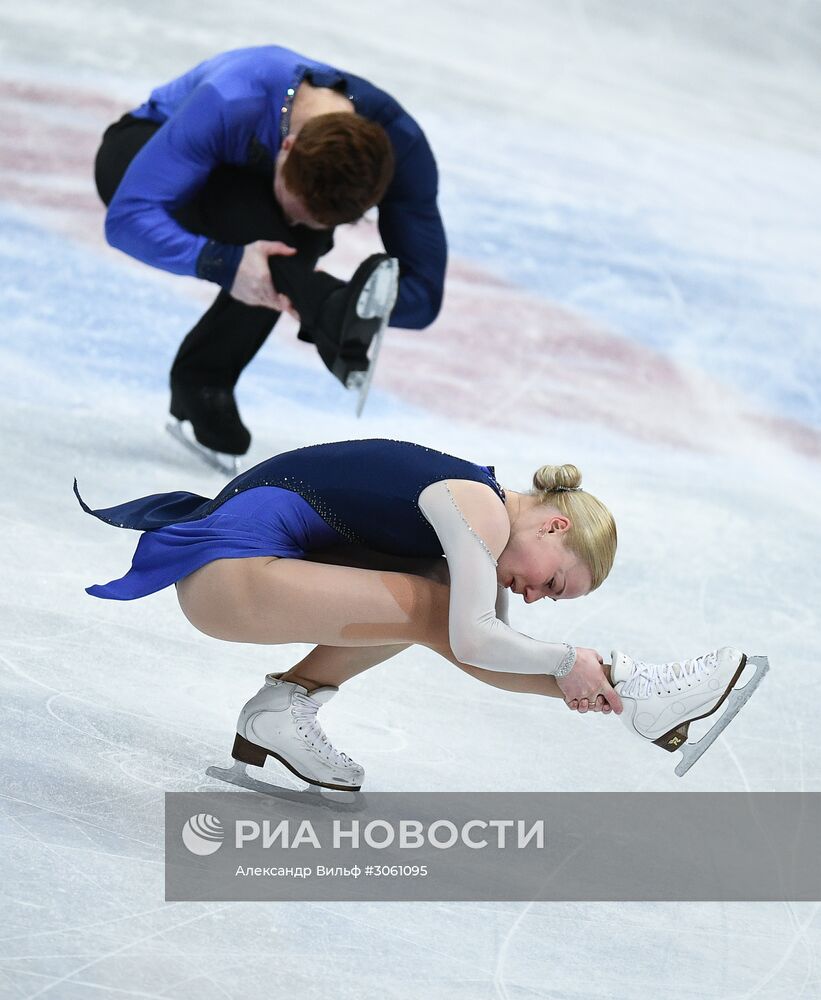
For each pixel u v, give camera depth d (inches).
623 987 335.9
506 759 454.9
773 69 1667.1
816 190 1369.3
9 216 947.3
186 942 322.3
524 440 797.9
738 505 757.9
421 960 332.5
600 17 1662.2
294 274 577.6
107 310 852.6
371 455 403.2
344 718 465.7
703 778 464.1
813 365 995.9
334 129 560.4
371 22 1529.3
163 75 1255.5
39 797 374.6
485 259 1053.8
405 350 893.8
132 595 395.2
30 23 1298.0
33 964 302.7
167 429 703.7
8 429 671.8
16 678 441.7
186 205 605.6
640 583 630.5
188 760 415.2
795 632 600.1
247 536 393.4
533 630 565.9
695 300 1062.4
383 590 389.1
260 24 1434.5
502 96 1425.9
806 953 365.4
